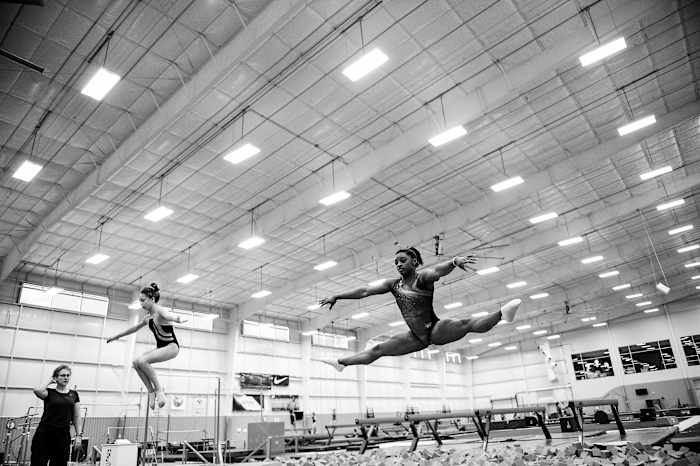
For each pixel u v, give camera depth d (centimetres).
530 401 3934
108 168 1325
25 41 983
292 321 3139
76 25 966
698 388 3234
